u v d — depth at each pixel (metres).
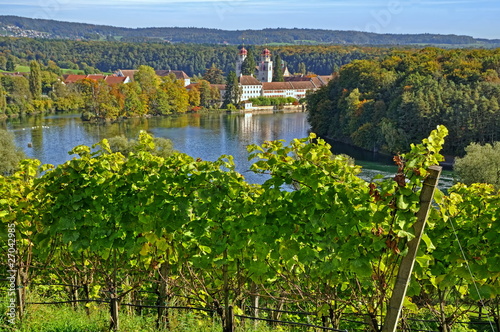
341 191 6.35
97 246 7.42
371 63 105.25
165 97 133.75
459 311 8.30
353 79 100.69
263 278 7.42
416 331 8.45
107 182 7.26
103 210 7.56
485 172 40.53
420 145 5.54
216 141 78.31
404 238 5.70
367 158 68.50
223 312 7.65
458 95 72.56
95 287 9.35
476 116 67.50
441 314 7.90
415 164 5.44
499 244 6.86
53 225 7.45
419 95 73.88
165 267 8.52
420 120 71.50
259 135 87.75
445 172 56.75
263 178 50.28
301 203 6.55
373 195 5.74
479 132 67.62
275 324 9.08
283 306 9.98
